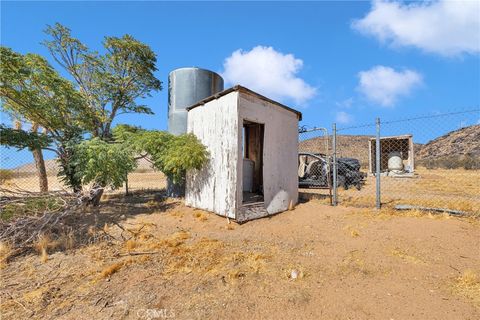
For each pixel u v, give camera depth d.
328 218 6.16
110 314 2.54
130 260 3.80
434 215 5.82
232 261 3.79
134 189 11.66
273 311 2.55
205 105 7.14
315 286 3.03
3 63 6.22
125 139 7.96
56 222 4.87
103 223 5.75
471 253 3.83
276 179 7.06
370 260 3.72
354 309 2.54
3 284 3.16
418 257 3.75
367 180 15.15
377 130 6.84
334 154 7.59
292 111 7.92
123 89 9.00
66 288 3.05
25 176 10.29
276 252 4.17
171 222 5.95
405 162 18.91
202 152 6.80
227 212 6.05
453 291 2.82
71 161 6.96
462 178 15.17
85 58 8.41
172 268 3.54
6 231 4.35
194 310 2.58
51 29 7.84
